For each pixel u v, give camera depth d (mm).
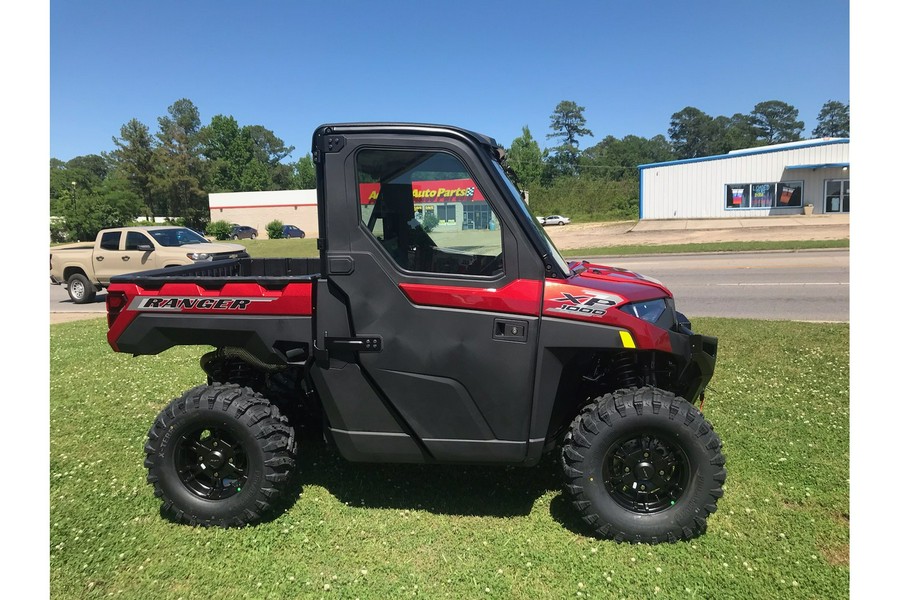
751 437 4395
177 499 3367
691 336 3303
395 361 3154
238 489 3398
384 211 3127
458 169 3088
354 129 3096
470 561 2996
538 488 3783
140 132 71625
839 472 3812
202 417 3316
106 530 3340
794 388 5512
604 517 3113
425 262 3145
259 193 66500
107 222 49531
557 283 3119
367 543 3180
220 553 3117
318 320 3201
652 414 3039
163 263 13734
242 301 3350
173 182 71062
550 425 3277
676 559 2979
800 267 15531
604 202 60125
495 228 3090
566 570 2908
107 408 5512
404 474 3988
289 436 3410
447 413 3168
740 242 23750
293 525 3371
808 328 7988
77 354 7914
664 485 3143
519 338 3080
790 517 3318
